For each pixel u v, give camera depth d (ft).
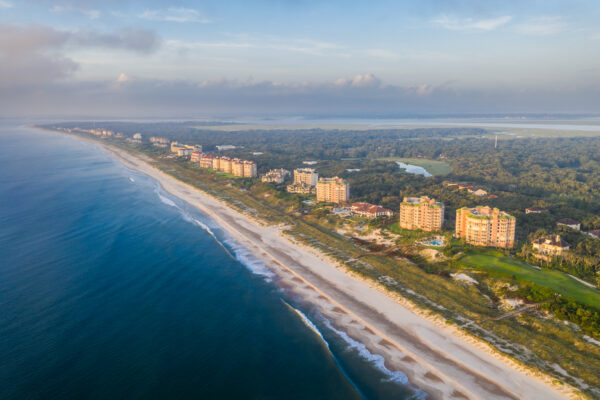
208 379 349.00
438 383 340.59
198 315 456.04
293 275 565.12
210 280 549.13
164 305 478.59
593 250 575.79
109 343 397.60
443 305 460.96
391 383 342.85
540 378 336.49
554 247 574.15
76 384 337.31
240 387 340.59
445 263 570.87
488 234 627.05
